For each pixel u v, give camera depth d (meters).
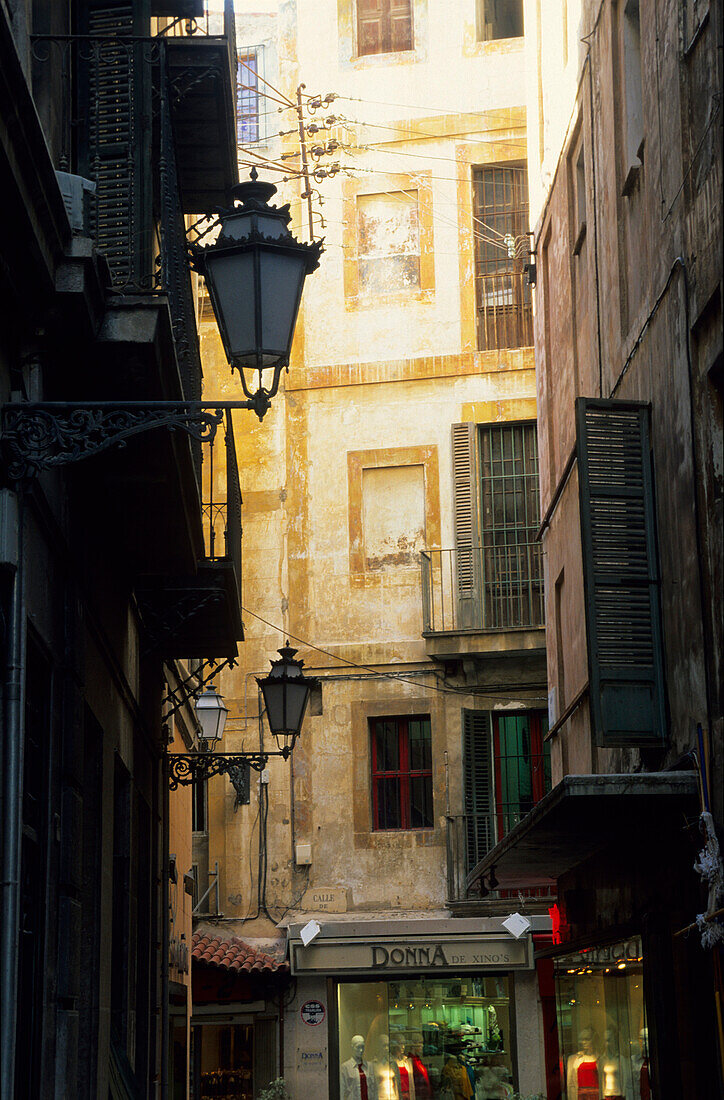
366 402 27.33
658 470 10.70
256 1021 25.48
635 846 11.69
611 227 12.83
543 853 13.50
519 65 27.70
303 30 28.64
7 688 6.74
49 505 7.92
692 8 9.62
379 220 27.91
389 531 26.88
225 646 15.12
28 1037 7.69
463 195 27.62
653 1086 10.80
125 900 12.30
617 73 12.67
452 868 25.19
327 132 28.27
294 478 27.33
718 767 8.91
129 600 12.44
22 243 6.71
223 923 25.98
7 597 6.82
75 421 6.84
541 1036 24.89
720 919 8.52
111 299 8.02
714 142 9.05
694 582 9.62
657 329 10.78
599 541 10.62
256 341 7.17
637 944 11.76
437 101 27.89
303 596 26.89
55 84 8.98
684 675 9.89
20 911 7.19
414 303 27.48
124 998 12.10
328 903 25.69
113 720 11.34
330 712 26.36
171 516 10.54
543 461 17.75
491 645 25.38
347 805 25.98
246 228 7.27
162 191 9.50
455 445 26.80
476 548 26.28
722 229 8.81
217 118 11.79
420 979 25.59
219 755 15.95
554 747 17.03
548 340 17.48
